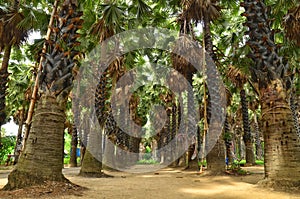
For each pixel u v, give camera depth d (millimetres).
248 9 6223
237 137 30422
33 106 5797
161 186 6191
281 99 5656
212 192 5270
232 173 9156
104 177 9117
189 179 8062
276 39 10977
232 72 12023
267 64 5828
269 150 5562
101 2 10320
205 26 10344
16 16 7836
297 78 12617
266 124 5715
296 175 5117
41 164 4992
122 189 5602
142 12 10086
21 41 8625
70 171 12562
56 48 5488
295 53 9328
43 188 4676
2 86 8680
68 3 5707
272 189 5086
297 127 13320
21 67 15047
